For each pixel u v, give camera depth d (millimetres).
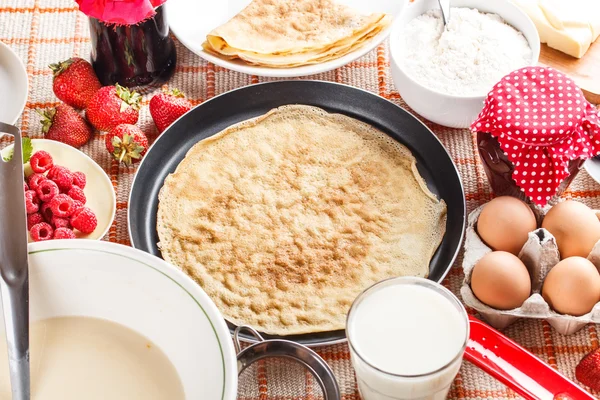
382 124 1069
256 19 1117
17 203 865
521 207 923
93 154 1072
